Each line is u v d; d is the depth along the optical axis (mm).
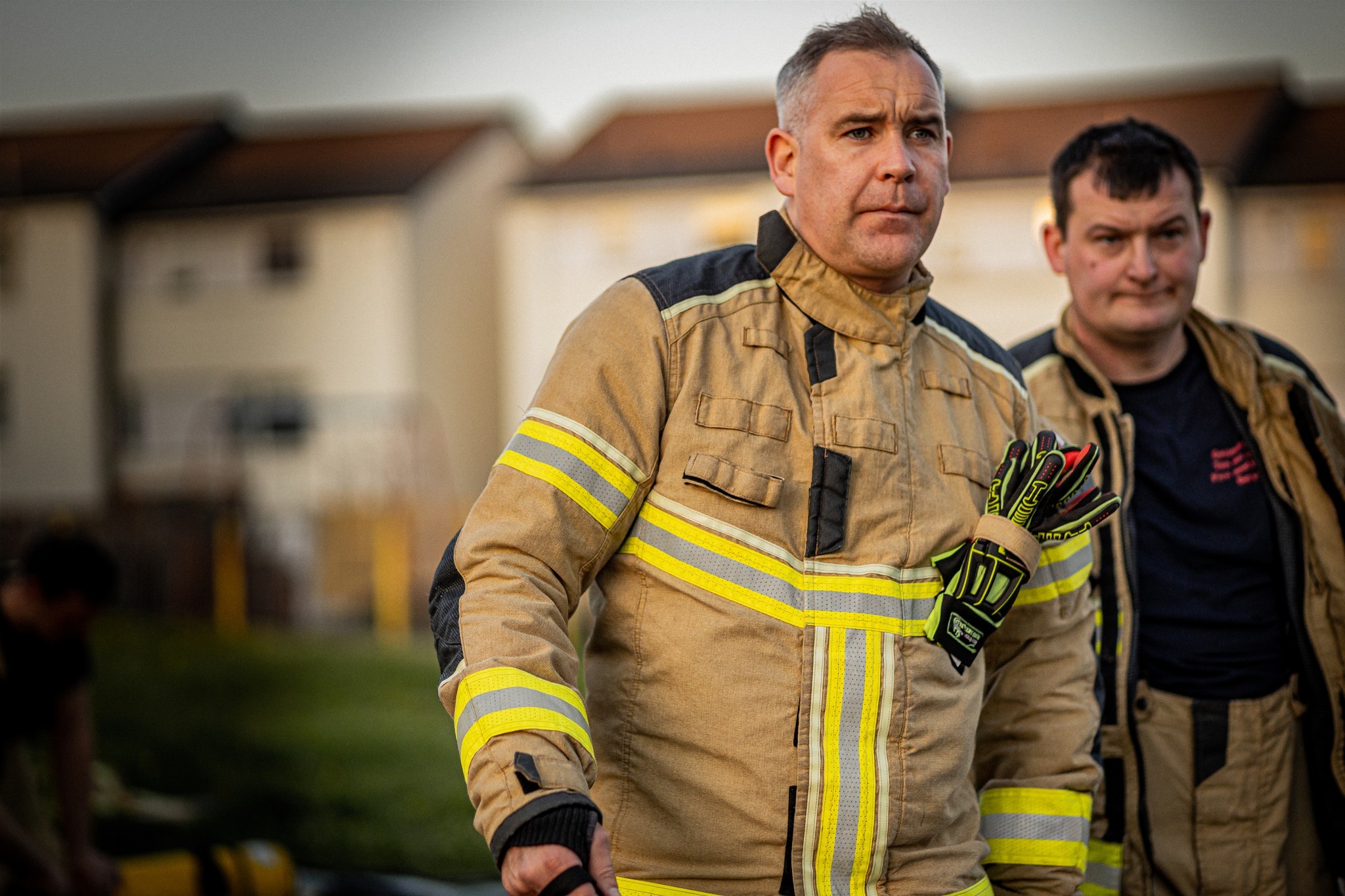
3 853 3592
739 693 1690
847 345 1842
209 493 19016
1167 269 2512
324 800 7395
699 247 19547
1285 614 2531
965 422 1928
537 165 21297
